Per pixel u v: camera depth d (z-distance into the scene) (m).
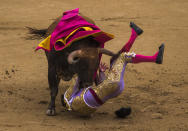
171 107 22.36
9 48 39.91
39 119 19.91
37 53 38.25
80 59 18.77
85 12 63.69
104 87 19.00
